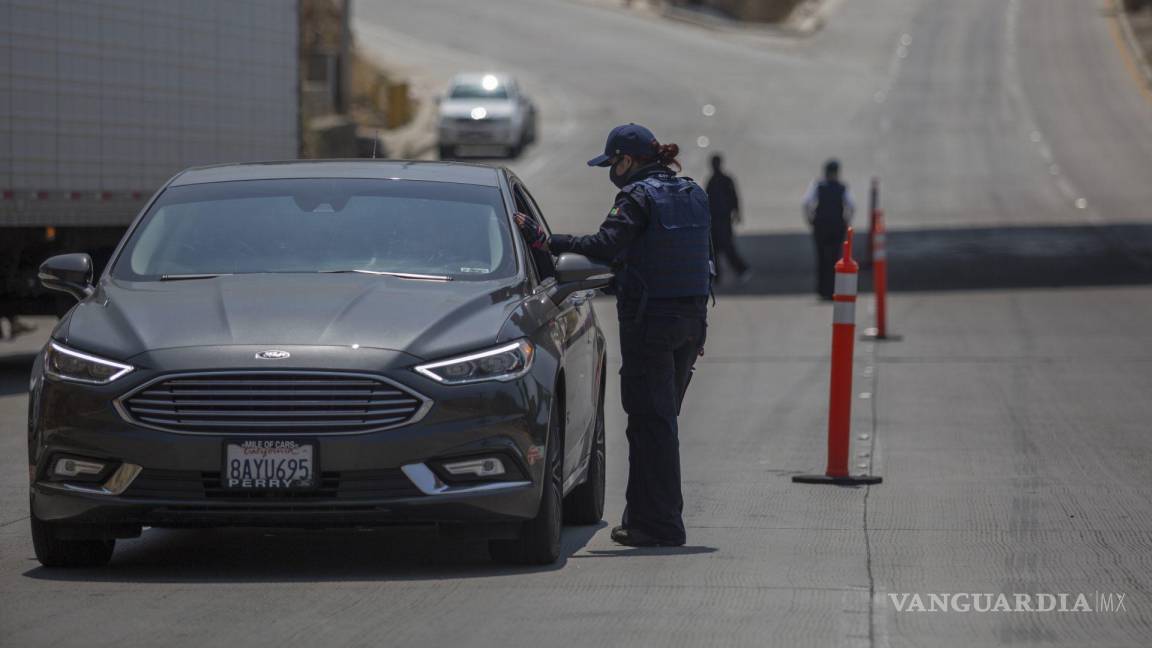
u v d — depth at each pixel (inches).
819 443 1726.1
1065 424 1815.9
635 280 1172.5
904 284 3678.6
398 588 1023.6
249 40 2714.1
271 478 1007.6
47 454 1041.5
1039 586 1027.3
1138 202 5580.7
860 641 877.8
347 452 1007.6
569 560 1128.2
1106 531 1224.2
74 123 2333.9
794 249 4596.5
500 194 1248.8
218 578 1059.3
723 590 1014.4
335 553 1166.3
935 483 1460.4
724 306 3334.2
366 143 6309.1
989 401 2000.5
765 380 2255.2
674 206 1170.0
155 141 2496.3
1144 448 1649.9
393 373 1018.1
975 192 5895.7
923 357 2442.2
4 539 1222.3
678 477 1192.2
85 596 995.3
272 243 1180.5
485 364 1045.2
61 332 1078.4
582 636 887.7
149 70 2474.2
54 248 2406.5
